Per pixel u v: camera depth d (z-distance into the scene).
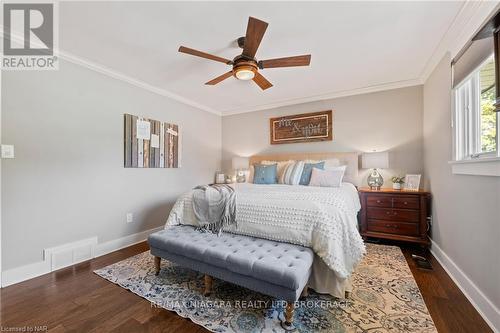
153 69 2.75
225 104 4.29
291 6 1.68
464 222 1.83
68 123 2.39
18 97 2.04
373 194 2.98
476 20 1.63
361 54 2.40
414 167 3.18
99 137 2.66
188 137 3.99
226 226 2.08
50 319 1.52
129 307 1.64
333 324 1.43
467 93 1.92
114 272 2.19
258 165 3.88
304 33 2.02
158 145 3.39
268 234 1.87
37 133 2.16
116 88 2.85
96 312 1.59
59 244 2.30
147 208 3.23
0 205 1.94
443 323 1.44
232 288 1.88
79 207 2.47
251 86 3.36
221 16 1.80
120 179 2.89
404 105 3.24
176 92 3.60
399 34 2.04
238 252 1.64
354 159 3.50
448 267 2.13
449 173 2.16
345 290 1.70
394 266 2.26
